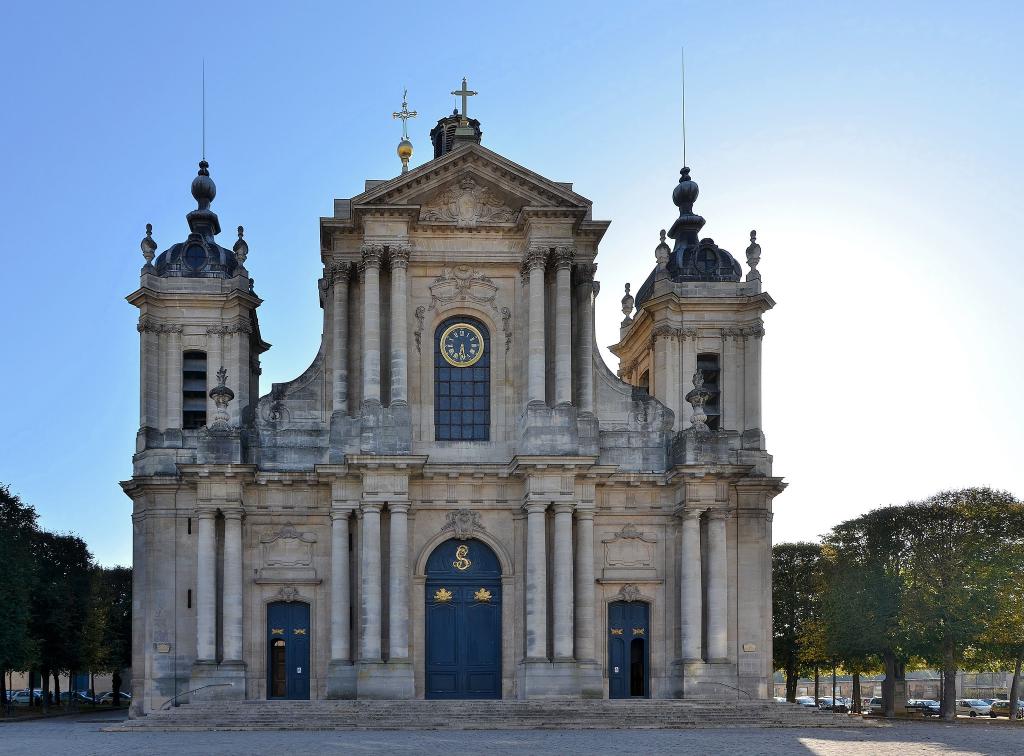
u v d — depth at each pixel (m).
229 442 48.94
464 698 49.72
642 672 50.81
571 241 51.00
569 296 50.84
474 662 50.03
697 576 49.72
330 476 49.28
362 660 47.62
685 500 50.06
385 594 48.84
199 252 55.59
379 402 49.56
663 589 51.16
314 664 49.47
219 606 49.19
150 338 54.09
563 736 38.34
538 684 47.53
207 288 54.66
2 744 36.09
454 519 50.38
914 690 116.38
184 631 50.19
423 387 51.38
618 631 51.00
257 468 49.25
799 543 82.00
